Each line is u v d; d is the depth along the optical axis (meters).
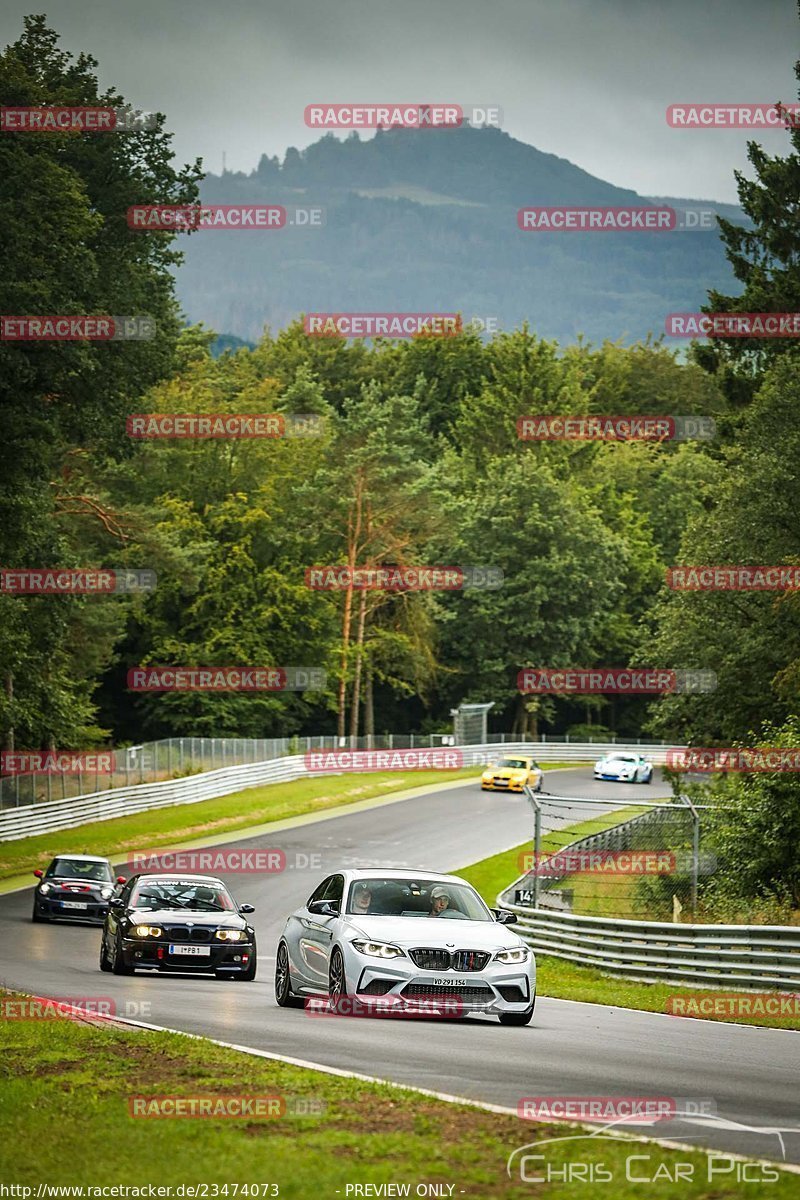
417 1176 18.62
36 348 85.75
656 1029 39.09
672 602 110.56
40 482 104.62
